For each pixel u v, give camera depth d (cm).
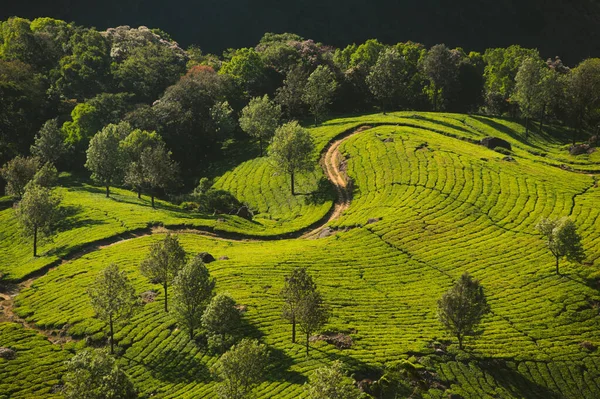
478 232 11825
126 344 8544
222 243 12200
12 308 9881
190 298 8406
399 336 8556
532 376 7969
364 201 13725
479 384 7656
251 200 15062
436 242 11550
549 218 10994
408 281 10306
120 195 15250
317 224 13225
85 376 6231
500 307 9556
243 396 6556
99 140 14950
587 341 8694
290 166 14525
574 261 10219
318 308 7962
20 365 7988
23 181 14012
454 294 8181
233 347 6738
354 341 8388
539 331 8925
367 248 11450
